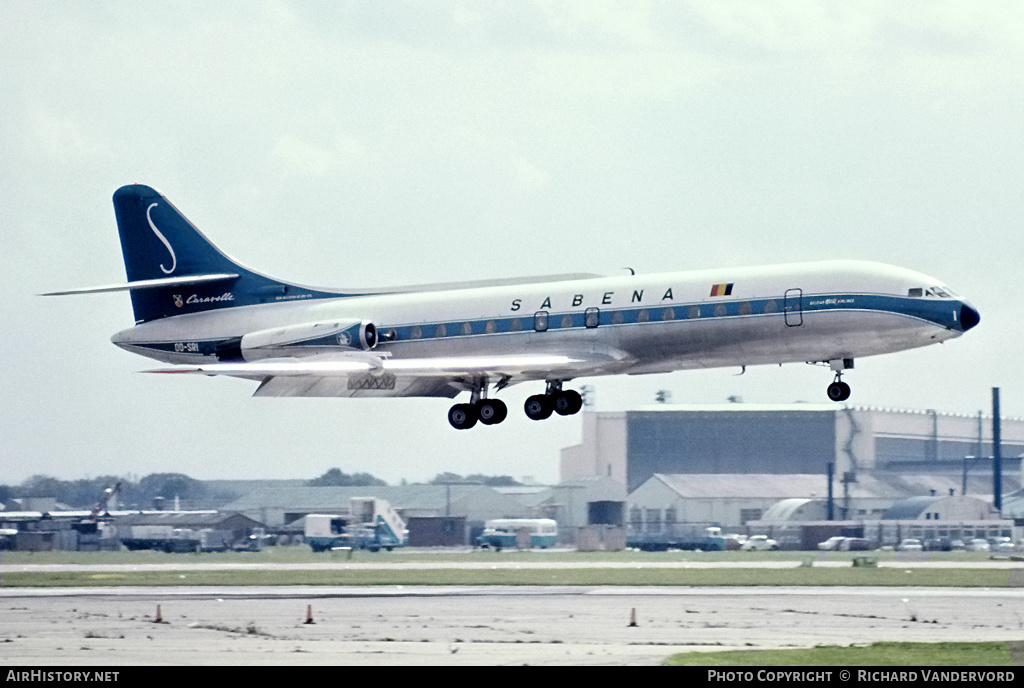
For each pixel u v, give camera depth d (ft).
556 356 574.97
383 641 399.03
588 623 447.83
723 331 545.85
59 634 430.20
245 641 402.93
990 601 540.11
